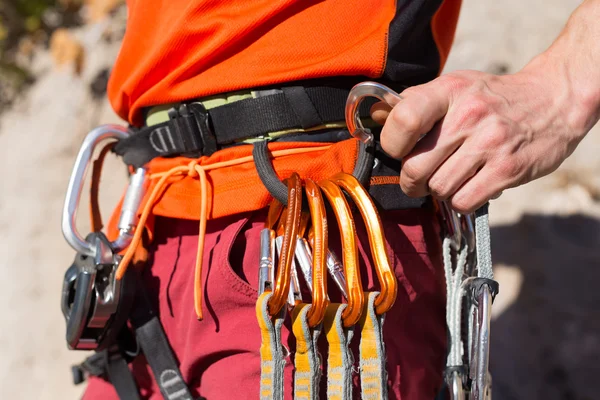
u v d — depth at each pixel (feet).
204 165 4.09
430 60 4.34
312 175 3.89
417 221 4.17
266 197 3.83
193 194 4.09
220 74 4.00
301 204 3.68
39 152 11.04
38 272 10.31
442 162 3.57
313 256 3.61
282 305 3.57
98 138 4.62
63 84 11.47
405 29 3.96
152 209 4.27
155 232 4.47
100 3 11.44
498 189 3.56
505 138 3.47
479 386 3.62
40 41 12.39
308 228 4.01
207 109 4.09
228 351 4.03
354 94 3.61
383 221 4.00
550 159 3.61
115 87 4.67
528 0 8.48
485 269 3.77
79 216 10.03
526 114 3.55
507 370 7.36
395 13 3.95
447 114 3.50
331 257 3.78
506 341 7.43
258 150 3.87
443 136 3.50
